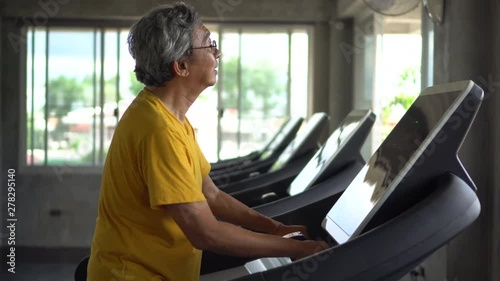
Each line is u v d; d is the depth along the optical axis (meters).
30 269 5.71
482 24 3.32
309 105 6.64
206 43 1.82
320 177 2.83
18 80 6.55
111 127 6.71
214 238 1.64
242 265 2.51
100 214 1.80
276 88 6.69
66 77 6.68
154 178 1.64
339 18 6.29
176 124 1.74
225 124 6.72
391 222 1.57
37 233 6.58
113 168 1.74
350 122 3.03
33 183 6.60
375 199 1.77
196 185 1.67
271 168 4.32
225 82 6.68
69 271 5.64
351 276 1.52
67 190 6.62
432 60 3.98
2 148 6.56
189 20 1.78
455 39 3.34
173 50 1.75
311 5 6.33
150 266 1.73
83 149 6.72
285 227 2.08
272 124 6.70
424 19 4.14
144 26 1.77
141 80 1.81
